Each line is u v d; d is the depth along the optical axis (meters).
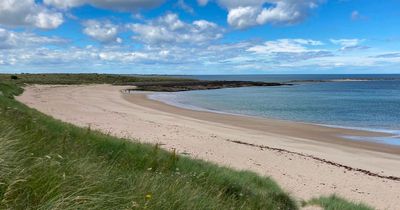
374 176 17.17
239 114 45.66
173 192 5.32
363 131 32.69
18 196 3.39
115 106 46.62
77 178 4.37
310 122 39.03
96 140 10.10
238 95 84.75
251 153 20.05
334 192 13.82
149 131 25.11
